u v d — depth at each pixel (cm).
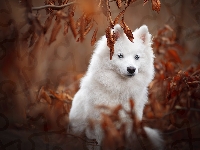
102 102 454
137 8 909
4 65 355
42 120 457
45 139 386
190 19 775
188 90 514
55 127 468
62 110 527
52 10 363
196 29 749
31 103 450
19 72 377
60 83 630
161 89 562
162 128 518
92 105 455
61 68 742
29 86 434
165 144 466
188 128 465
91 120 438
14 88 398
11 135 357
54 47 711
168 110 536
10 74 371
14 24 334
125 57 450
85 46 804
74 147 396
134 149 415
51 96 528
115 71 454
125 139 404
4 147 343
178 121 530
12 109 402
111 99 458
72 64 745
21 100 405
